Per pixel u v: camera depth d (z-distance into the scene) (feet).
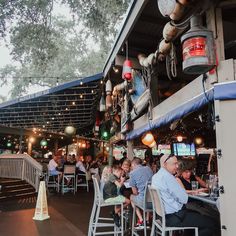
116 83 32.76
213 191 14.32
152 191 13.35
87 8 48.96
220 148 11.10
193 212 12.76
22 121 49.83
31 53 52.16
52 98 39.58
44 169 47.55
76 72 84.02
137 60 24.47
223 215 10.80
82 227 21.27
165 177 12.79
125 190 21.12
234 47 16.42
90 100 40.34
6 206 30.66
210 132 30.68
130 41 21.72
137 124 25.52
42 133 59.36
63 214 26.30
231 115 11.03
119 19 49.11
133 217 17.63
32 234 19.29
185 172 17.01
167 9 12.26
